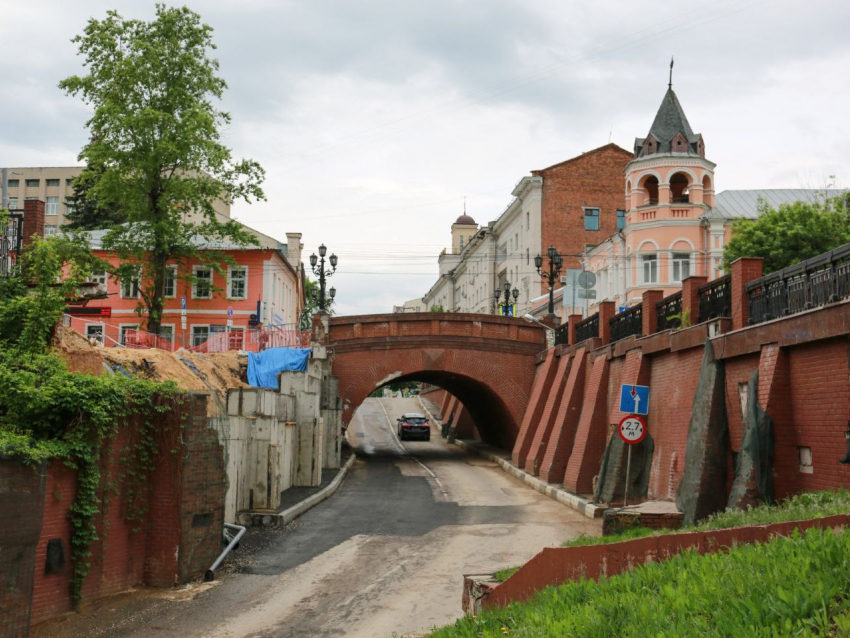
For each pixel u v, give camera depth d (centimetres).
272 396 2253
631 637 555
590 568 888
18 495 1036
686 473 1656
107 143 3369
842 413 1220
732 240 3431
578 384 2859
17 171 8775
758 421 1388
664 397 2053
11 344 1576
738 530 792
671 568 702
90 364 1788
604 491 2250
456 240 11281
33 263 1795
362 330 3788
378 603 1288
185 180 3484
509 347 3831
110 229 3591
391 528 2006
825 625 495
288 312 5625
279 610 1252
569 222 6338
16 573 1031
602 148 6412
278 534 1906
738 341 1556
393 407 7194
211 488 1477
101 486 1268
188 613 1230
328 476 3044
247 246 4606
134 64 3347
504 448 4309
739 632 499
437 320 3797
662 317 2131
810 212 3259
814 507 997
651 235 4366
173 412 1405
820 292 1298
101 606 1248
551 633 625
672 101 4538
